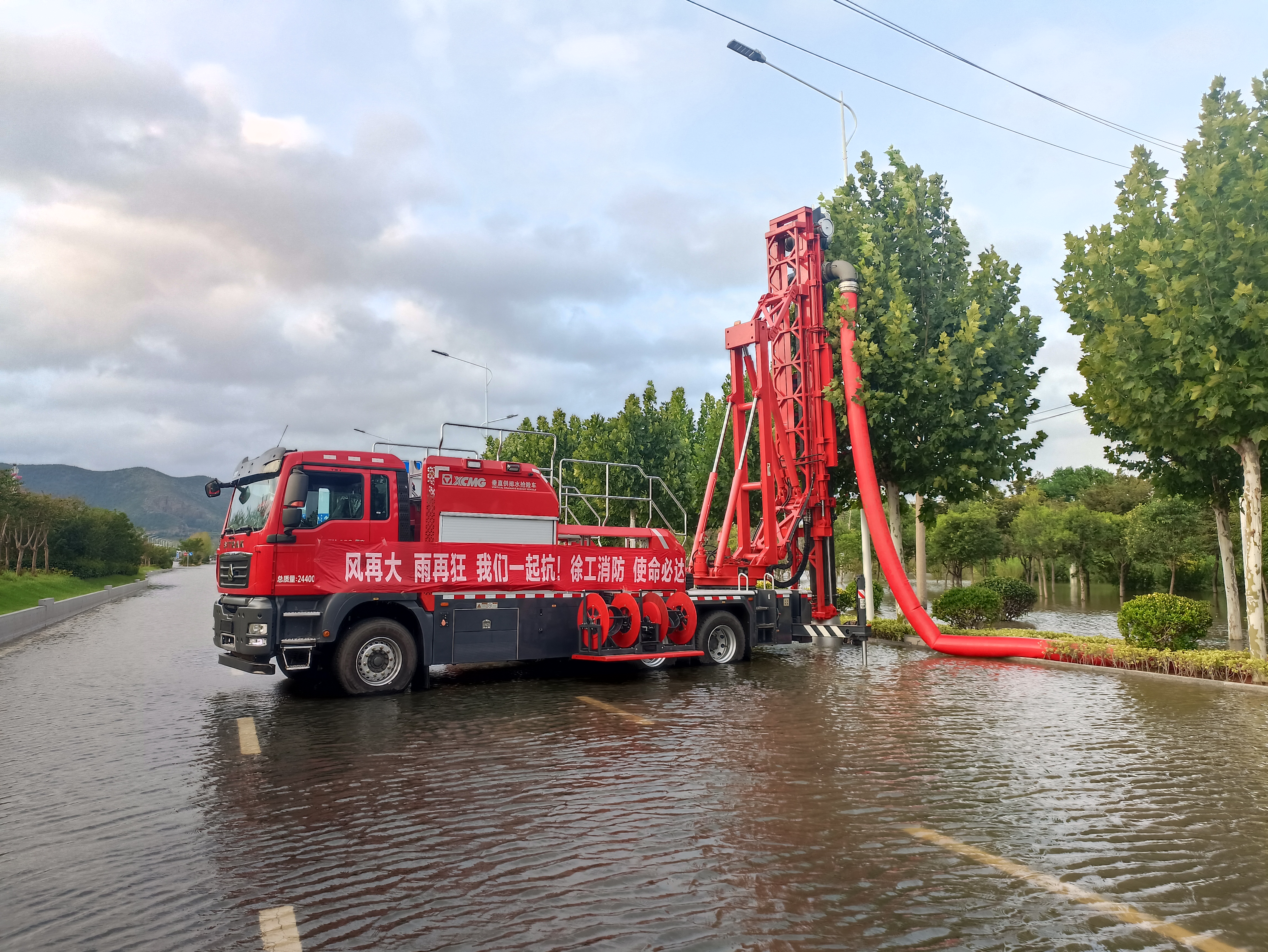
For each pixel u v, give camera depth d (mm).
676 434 31172
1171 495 17266
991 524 38250
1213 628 22984
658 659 13586
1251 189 12070
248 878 4609
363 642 10875
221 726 8922
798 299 16719
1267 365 12000
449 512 11695
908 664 14523
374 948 3762
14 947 3764
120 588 37750
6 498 34156
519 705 10273
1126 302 13672
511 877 4629
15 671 13750
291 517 10336
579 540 13531
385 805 6016
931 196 19031
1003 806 6012
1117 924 4051
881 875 4684
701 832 5418
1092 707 10188
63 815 5773
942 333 17422
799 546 16438
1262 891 4484
